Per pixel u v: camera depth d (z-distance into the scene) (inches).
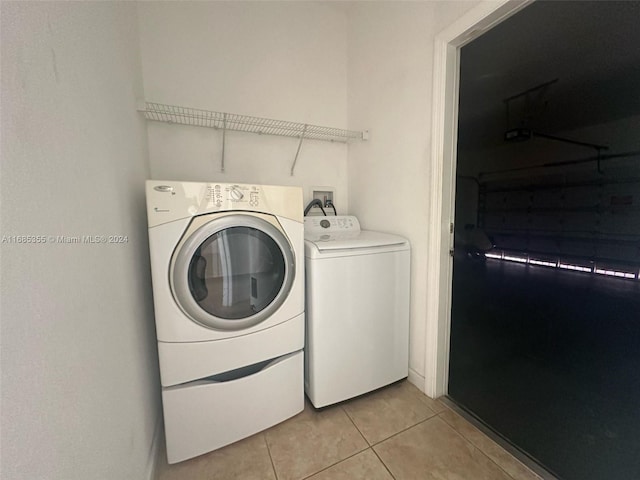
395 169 64.3
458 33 46.9
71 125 23.2
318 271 49.7
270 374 47.7
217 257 42.9
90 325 24.4
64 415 19.7
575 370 40.7
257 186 44.1
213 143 67.1
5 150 15.5
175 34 60.8
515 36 42.7
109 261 30.1
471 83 49.9
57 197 20.6
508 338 49.2
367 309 55.1
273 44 71.3
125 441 30.9
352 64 78.7
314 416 52.3
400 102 61.6
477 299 53.3
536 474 39.4
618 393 36.3
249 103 69.3
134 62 50.5
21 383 15.8
